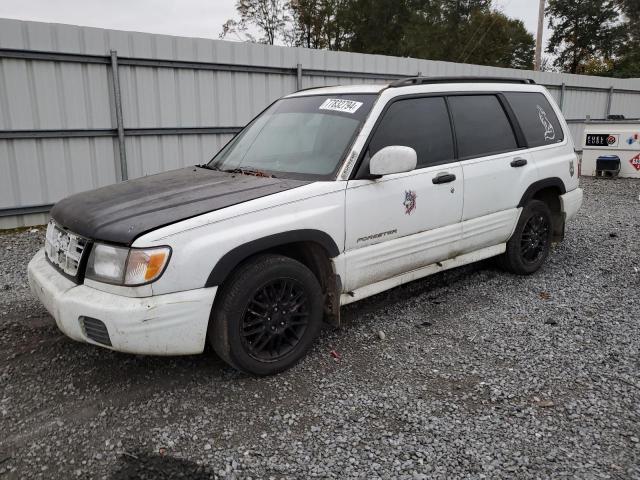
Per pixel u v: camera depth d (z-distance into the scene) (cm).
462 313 466
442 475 263
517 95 552
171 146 959
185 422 306
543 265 608
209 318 335
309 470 266
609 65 4447
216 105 997
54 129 830
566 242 720
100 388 343
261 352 354
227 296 331
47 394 336
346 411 318
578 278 561
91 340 316
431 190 438
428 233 443
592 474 262
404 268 433
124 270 304
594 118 1888
